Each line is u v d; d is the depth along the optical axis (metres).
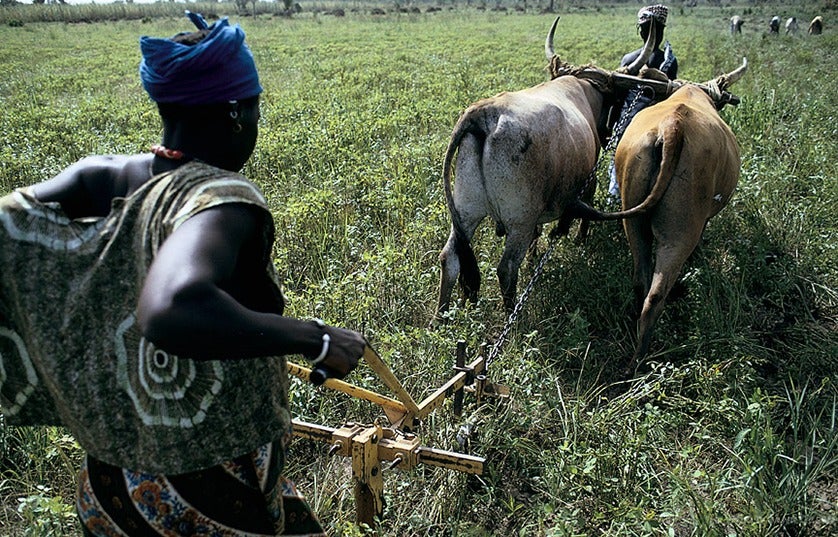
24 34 39.00
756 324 5.23
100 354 1.65
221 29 1.65
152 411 1.66
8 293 1.72
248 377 1.73
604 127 6.32
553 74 6.36
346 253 5.89
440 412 3.89
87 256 1.65
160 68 1.64
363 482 2.89
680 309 5.14
